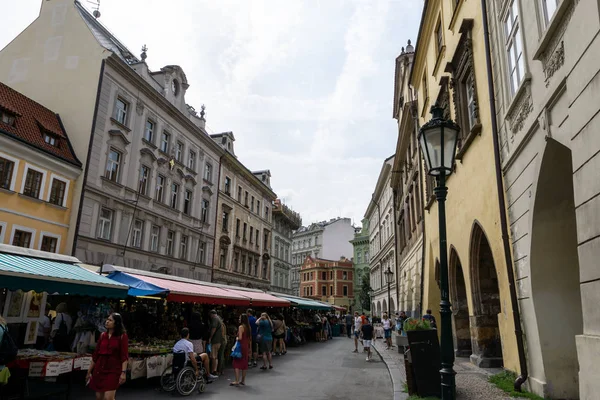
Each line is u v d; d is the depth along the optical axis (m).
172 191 30.91
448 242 15.20
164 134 30.31
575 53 5.52
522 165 8.36
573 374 7.47
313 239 97.19
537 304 7.78
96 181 23.28
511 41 9.12
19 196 19.16
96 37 24.95
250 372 13.70
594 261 5.07
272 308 27.12
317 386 11.09
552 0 6.74
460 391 8.34
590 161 5.14
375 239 60.34
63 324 11.94
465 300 15.07
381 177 47.75
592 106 5.08
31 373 7.94
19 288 8.22
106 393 6.59
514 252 9.01
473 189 11.92
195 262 33.56
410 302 24.97
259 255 48.69
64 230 21.52
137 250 26.25
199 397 9.53
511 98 9.25
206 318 19.30
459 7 13.31
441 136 6.71
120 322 6.92
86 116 23.50
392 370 13.45
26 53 25.81
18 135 19.55
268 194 52.34
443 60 15.94
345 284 83.75
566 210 7.57
